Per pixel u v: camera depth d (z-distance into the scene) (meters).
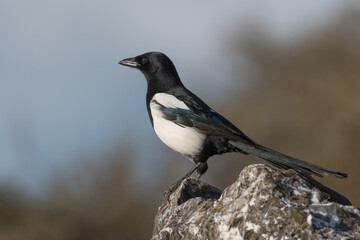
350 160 17.00
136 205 15.21
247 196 4.80
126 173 15.28
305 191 4.76
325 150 17.84
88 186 15.24
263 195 4.66
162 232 5.38
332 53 20.64
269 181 4.79
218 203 5.12
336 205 4.54
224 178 18.59
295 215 4.45
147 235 15.06
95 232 15.11
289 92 20.22
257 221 4.56
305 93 19.86
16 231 15.09
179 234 5.19
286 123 19.62
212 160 18.73
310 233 4.31
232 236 4.65
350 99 18.34
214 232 4.82
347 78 19.11
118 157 15.34
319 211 4.51
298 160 7.25
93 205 15.14
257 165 5.11
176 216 5.77
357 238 4.32
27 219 15.14
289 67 21.22
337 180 16.66
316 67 20.89
